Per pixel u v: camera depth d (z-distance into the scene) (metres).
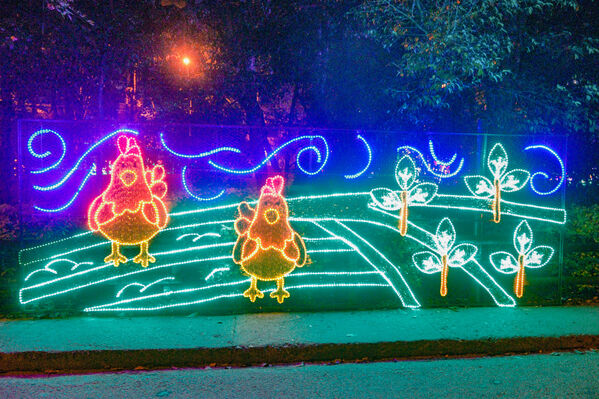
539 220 6.98
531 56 9.05
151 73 10.50
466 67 7.54
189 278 6.41
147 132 7.20
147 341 5.26
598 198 10.30
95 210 6.21
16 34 9.26
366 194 6.50
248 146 8.47
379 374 4.89
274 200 6.00
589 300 7.04
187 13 10.30
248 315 6.16
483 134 6.74
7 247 7.49
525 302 6.77
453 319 6.11
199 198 6.30
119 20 9.90
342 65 10.02
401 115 8.66
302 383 4.66
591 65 9.10
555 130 9.27
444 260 6.57
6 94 9.83
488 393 4.46
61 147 9.46
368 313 6.30
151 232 6.07
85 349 5.04
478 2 7.83
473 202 6.70
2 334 5.42
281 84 10.76
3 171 9.77
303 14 10.16
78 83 10.12
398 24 7.94
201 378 4.78
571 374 4.89
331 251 6.47
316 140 8.00
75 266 6.24
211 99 10.59
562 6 8.46
